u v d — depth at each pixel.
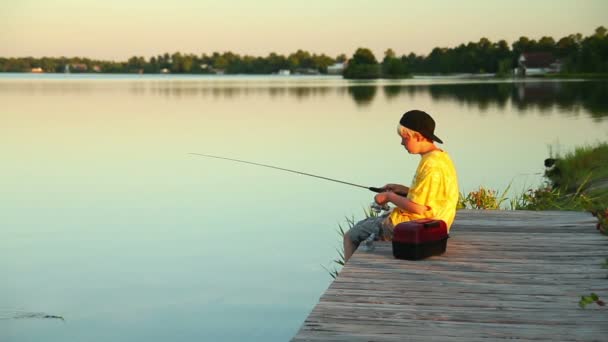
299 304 6.68
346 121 30.36
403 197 5.14
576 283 4.50
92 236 9.71
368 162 17.20
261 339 5.79
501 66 121.12
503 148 19.23
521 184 13.37
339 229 9.99
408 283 4.49
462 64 132.62
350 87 79.56
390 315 3.92
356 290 4.35
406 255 5.03
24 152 19.83
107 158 18.50
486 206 8.76
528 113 32.09
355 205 11.87
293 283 7.36
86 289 7.29
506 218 6.77
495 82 85.38
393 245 5.08
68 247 9.12
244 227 10.20
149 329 6.04
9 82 114.56
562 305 4.09
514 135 22.55
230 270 7.90
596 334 3.64
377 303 4.11
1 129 27.08
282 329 6.04
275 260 8.30
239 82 120.06
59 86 89.62
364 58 141.62
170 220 10.77
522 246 5.52
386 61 139.00
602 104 37.34
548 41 117.75
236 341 5.71
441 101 44.25
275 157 18.36
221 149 20.20
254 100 50.00
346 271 4.75
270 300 6.81
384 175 15.17
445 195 5.17
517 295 4.27
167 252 8.79
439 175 5.09
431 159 5.10
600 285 4.46
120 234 9.77
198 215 11.09
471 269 4.82
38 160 18.11
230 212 11.33
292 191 13.36
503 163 16.38
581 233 6.03
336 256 8.46
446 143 20.62
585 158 13.48
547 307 4.05
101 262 8.35
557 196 10.02
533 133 23.03
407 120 5.09
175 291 7.14
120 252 8.79
